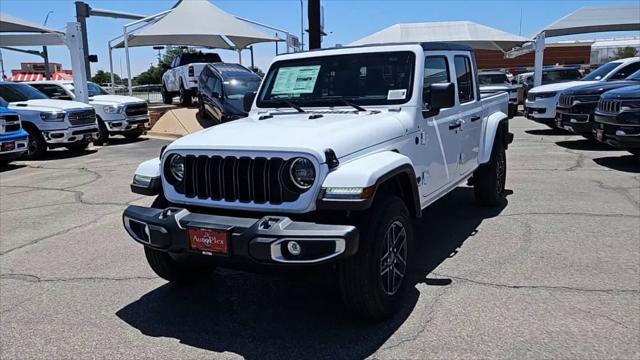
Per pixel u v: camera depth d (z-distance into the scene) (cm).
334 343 352
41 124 1303
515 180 852
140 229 383
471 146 593
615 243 525
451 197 750
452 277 452
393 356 331
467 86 592
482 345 338
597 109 981
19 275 496
